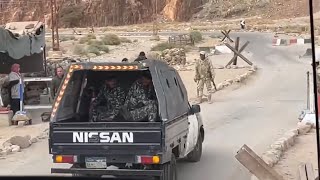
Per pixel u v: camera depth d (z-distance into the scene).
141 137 7.32
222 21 100.31
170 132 7.70
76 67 7.93
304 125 13.02
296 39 48.34
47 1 112.62
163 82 7.81
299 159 9.97
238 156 7.13
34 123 15.42
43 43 22.69
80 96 8.62
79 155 7.49
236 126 14.23
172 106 8.02
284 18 94.25
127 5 113.25
